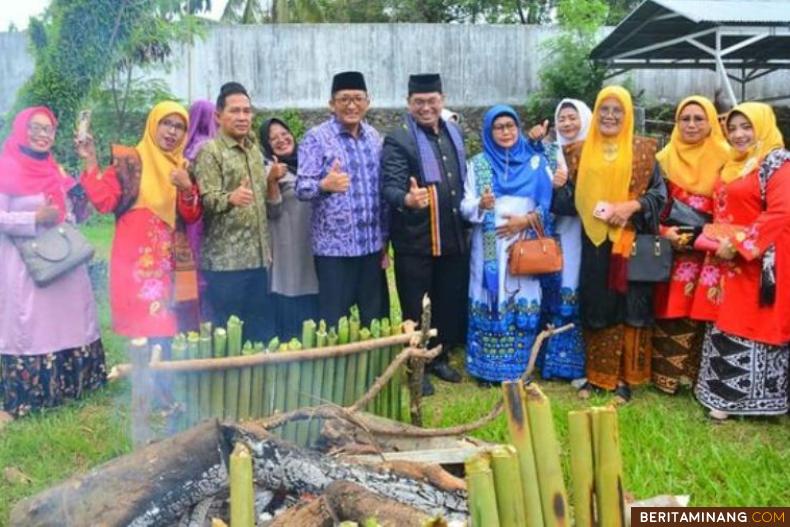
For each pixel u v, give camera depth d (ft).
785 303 12.22
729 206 12.67
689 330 13.92
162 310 12.84
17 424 12.84
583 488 6.51
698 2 40.11
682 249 13.46
